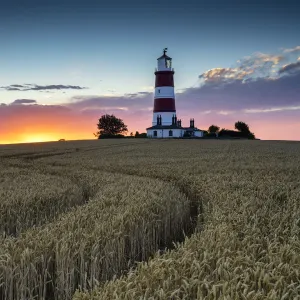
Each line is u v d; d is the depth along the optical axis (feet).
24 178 72.18
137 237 33.76
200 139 360.07
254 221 31.12
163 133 369.30
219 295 17.76
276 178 69.72
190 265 20.94
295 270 19.52
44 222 40.52
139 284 18.35
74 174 83.41
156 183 61.26
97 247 26.13
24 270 24.08
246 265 20.84
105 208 37.35
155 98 371.97
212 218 33.22
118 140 338.95
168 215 40.55
